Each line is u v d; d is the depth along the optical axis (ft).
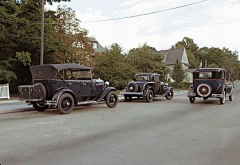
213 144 17.39
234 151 15.72
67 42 69.10
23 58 56.75
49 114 31.89
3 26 50.44
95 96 37.32
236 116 30.96
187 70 179.32
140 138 19.04
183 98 61.98
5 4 53.16
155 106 42.16
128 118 28.91
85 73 35.76
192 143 17.62
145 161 13.70
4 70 55.21
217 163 13.50
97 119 28.04
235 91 96.43
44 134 20.26
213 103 48.52
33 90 31.32
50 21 64.08
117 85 85.71
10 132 20.93
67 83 32.68
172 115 31.55
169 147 16.55
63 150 15.78
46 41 61.31
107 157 14.38
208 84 46.37
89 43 77.36
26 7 59.52
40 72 32.50
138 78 52.60
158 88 53.01
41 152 15.33
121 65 88.43
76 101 33.78
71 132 21.08
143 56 118.21
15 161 13.66
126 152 15.37
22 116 30.17
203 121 27.04
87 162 13.51
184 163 13.43
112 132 21.18
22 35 56.44
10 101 48.03
